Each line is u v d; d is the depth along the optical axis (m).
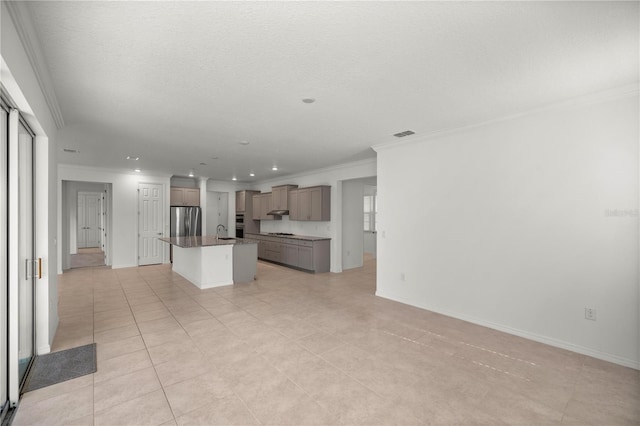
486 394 2.24
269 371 2.54
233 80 2.53
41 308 2.83
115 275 6.48
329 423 1.92
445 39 1.94
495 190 3.55
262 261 8.70
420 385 2.35
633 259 2.68
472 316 3.75
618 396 2.22
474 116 3.43
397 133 4.11
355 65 2.29
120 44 1.99
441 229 4.08
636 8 1.63
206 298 4.76
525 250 3.31
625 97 2.69
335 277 6.45
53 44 1.97
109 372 2.51
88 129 3.91
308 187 7.42
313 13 1.68
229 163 6.46
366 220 10.43
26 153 2.66
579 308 2.96
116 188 7.30
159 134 4.18
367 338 3.25
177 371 2.53
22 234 2.62
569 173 3.01
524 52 2.10
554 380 2.44
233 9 1.64
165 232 8.00
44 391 2.24
